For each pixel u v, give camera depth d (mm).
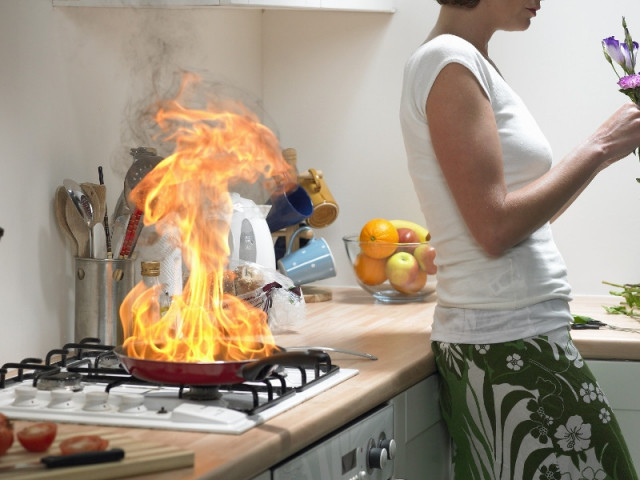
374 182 2703
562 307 1666
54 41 1837
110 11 2002
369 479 1504
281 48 2744
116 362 1573
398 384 1592
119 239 1831
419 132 1630
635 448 1989
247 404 1351
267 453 1154
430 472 1821
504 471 1655
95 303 1767
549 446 1628
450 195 1626
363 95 2691
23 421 1256
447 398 1780
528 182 1646
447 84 1556
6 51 1707
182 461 1060
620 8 2502
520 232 1554
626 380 1980
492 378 1631
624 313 2254
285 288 2033
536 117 2572
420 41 2633
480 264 1621
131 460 1033
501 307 1616
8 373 1633
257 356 1487
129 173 1825
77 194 1783
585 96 2535
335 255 2758
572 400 1623
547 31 2545
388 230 2414
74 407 1294
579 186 1596
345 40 2691
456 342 1661
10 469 1001
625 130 1624
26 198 1763
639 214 2512
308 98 2736
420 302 2469
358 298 2545
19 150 1744
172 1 1994
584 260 2557
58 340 1856
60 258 1855
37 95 1790
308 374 1548
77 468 1005
